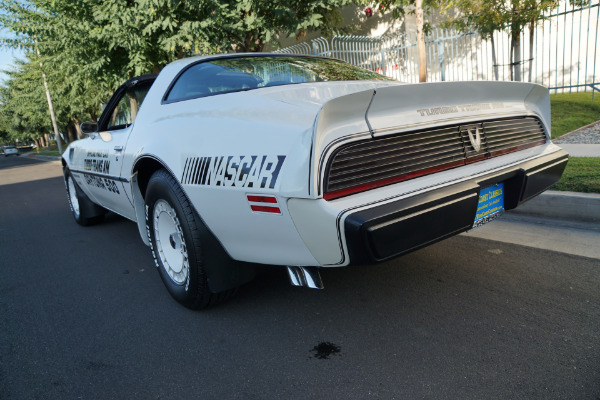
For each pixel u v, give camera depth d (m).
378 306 2.51
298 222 1.82
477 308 2.38
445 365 1.91
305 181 1.73
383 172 1.89
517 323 2.19
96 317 2.71
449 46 11.66
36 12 10.22
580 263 2.80
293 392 1.83
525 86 2.49
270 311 2.58
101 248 4.25
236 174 2.01
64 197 8.28
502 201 2.42
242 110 2.19
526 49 10.46
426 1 9.30
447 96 2.13
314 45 10.92
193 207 2.31
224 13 8.47
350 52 11.57
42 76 23.61
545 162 2.53
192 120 2.46
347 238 1.70
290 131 1.85
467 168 2.20
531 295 2.46
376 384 1.83
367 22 13.97
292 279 2.09
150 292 3.05
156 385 1.96
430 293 2.60
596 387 1.68
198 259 2.38
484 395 1.69
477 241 3.38
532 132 2.71
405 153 1.97
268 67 2.82
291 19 9.45
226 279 2.43
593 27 9.51
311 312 2.52
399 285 2.75
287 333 2.31
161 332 2.44
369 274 2.96
